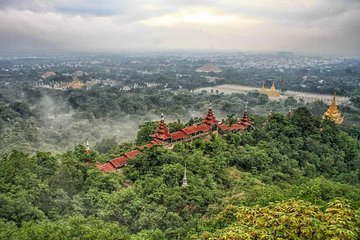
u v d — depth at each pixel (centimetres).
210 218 6244
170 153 9081
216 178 8825
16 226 5275
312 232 2806
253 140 11706
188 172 8325
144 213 6378
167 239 5600
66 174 7175
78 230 4806
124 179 8112
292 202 3175
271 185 8538
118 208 6475
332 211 3003
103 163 9112
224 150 10431
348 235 2697
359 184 10556
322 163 11644
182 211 6794
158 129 10575
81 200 6675
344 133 14588
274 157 10788
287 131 12688
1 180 6644
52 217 6072
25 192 6178
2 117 18900
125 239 4891
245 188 8200
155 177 8188
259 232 2902
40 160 7862
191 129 11169
